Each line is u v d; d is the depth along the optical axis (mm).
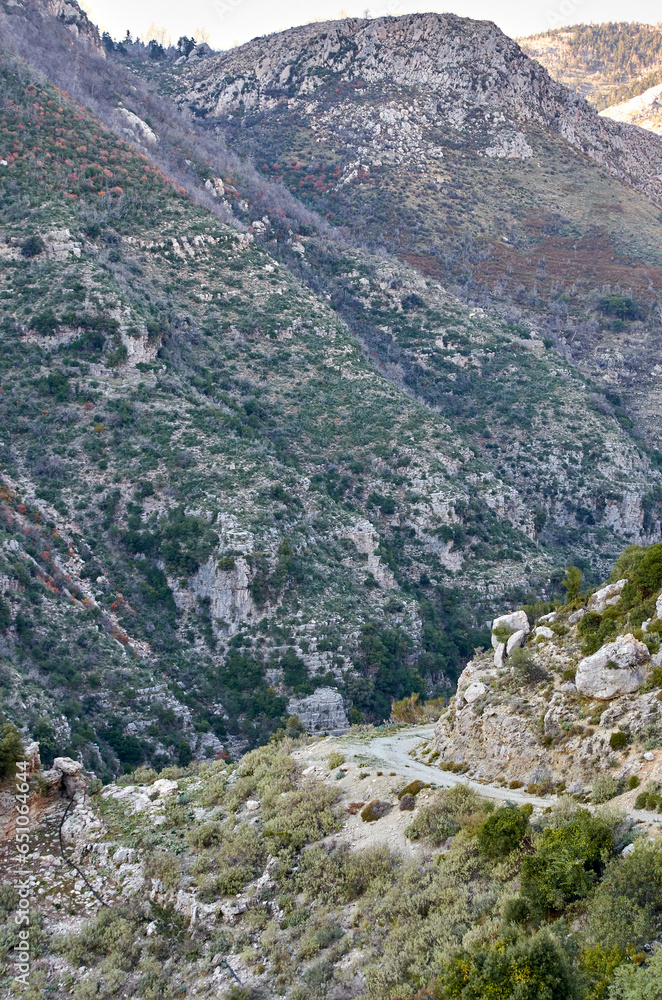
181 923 29828
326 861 29203
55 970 29094
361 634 79375
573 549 118750
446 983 21750
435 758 35094
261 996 25812
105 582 78875
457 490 105562
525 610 40625
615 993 19266
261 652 75125
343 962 25406
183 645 75938
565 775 28984
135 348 102750
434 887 25656
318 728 70562
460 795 28750
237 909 29203
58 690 60094
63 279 105938
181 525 83750
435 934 24031
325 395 118688
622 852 22844
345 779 33781
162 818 34469
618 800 26000
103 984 28156
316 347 126875
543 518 117750
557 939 21266
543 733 31141
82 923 30656
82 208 124188
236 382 116000
